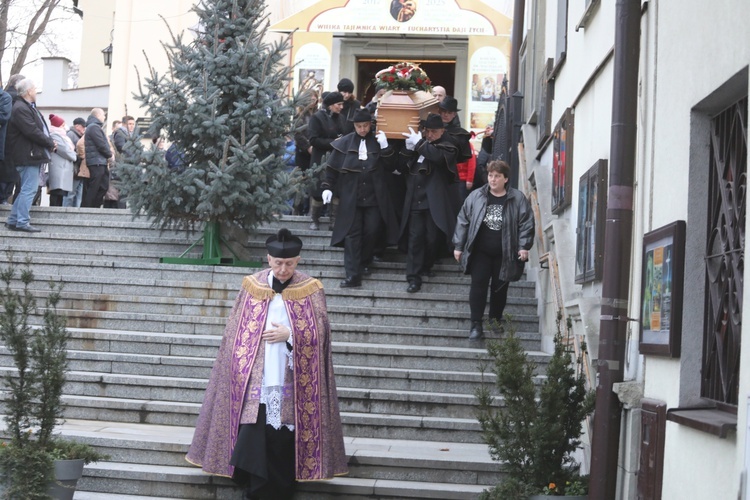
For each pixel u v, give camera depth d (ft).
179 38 43.32
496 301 36.11
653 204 23.11
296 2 69.21
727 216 19.30
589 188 29.96
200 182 40.88
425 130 39.01
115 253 42.91
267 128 42.70
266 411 25.79
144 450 27.68
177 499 26.71
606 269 22.59
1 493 23.76
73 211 47.24
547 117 41.14
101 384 32.01
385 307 38.52
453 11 65.67
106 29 112.06
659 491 20.99
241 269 40.11
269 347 26.11
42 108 102.12
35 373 24.38
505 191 35.40
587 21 32.53
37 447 24.27
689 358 20.33
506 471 23.59
